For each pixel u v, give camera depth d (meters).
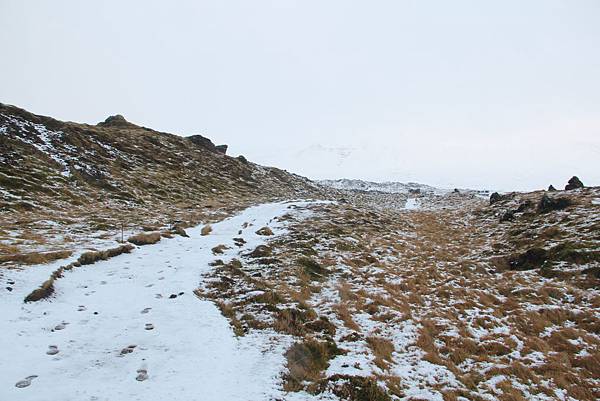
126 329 12.23
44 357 10.24
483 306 16.61
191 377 9.68
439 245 31.17
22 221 25.31
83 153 45.38
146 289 15.73
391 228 37.03
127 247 21.59
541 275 20.91
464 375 10.78
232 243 25.25
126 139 58.31
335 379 9.54
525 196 47.53
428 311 15.79
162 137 67.69
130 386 9.20
